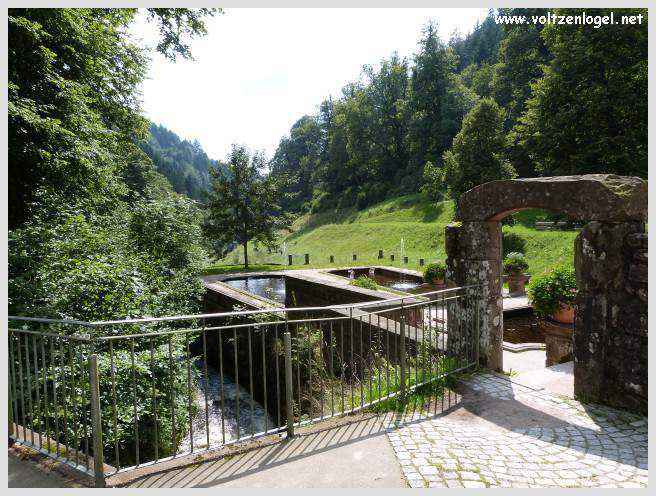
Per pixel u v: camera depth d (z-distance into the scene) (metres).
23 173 8.78
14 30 7.92
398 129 57.19
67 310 5.56
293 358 7.44
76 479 2.97
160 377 5.71
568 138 19.08
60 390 4.75
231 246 33.22
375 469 3.08
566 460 3.20
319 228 45.84
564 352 6.06
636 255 3.93
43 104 8.46
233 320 10.72
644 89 17.73
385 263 24.16
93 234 7.32
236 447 3.46
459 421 4.03
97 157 9.69
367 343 7.21
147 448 5.62
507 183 4.98
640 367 3.96
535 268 18.64
